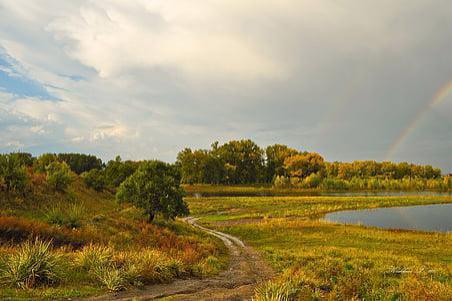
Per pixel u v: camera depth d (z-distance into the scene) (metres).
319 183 139.12
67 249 16.94
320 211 63.53
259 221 51.69
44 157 51.75
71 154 116.50
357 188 137.88
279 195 110.12
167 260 14.66
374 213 62.03
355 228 40.84
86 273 11.91
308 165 150.25
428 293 11.65
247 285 13.24
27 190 28.83
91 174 48.03
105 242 20.36
